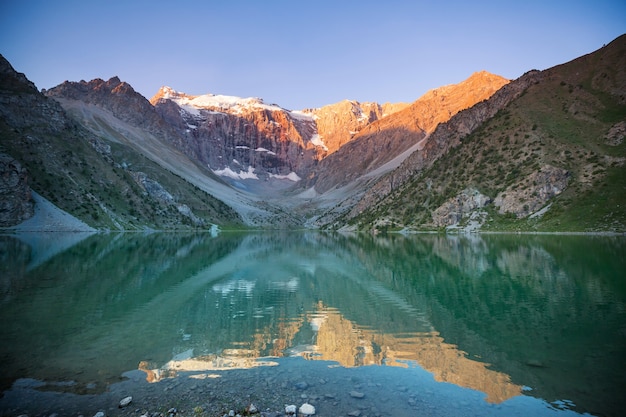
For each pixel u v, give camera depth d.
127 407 15.34
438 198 194.88
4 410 15.01
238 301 35.81
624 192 134.38
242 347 22.72
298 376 18.45
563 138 172.12
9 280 45.09
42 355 21.00
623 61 192.00
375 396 16.23
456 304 33.53
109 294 38.00
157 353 21.56
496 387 16.97
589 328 25.16
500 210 163.75
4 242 100.75
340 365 19.84
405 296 37.59
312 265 65.62
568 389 16.66
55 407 15.30
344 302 35.25
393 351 21.83
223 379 18.08
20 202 157.75
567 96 194.75
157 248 98.62
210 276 51.84
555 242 98.19
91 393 16.56
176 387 17.20
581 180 150.88
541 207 152.75
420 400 15.84
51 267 56.16
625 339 22.84
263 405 15.46
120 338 24.14
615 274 46.56
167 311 31.53
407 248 100.00
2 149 172.88
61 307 32.22
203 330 26.22
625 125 159.00
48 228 159.12
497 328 25.78
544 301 33.41
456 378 17.98
